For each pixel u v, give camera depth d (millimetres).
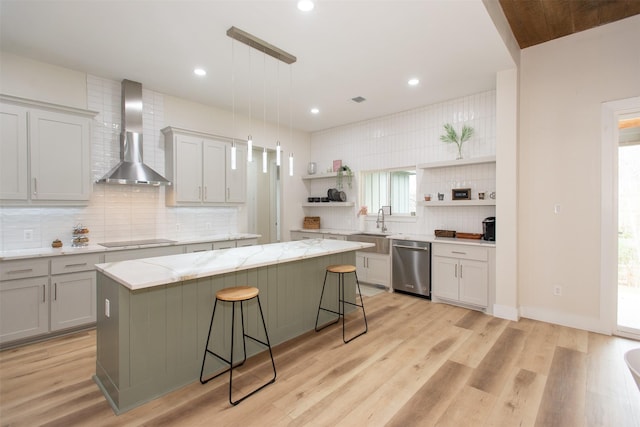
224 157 4664
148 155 4164
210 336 2463
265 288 2891
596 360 2650
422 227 4941
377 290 4828
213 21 2615
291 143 6129
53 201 3266
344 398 2146
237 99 4527
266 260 2514
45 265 3002
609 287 3152
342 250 3197
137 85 3881
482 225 4312
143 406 2051
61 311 3090
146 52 3152
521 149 3645
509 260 3572
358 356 2752
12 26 2691
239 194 4863
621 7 2893
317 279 3428
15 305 2855
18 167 3033
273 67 3484
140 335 2080
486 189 4258
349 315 3777
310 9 2455
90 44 2996
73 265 3162
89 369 2516
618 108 3098
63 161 3291
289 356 2756
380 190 5621
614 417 1948
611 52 3137
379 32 2785
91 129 3482
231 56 3225
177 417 1948
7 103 2977
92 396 2156
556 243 3449
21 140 3051
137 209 4094
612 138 3139
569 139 3363
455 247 4020
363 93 4297
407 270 4508
